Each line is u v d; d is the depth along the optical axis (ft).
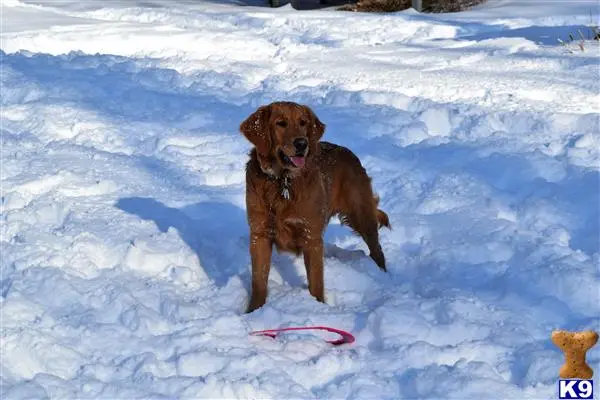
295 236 18.94
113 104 28.73
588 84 29.76
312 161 18.80
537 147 24.79
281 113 18.45
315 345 17.70
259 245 18.92
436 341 17.81
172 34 42.42
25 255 20.15
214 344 17.74
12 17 47.55
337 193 20.38
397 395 16.69
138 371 17.03
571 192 22.36
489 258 20.34
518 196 22.59
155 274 19.97
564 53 35.88
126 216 21.90
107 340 17.79
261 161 18.62
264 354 17.39
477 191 22.82
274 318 18.45
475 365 16.94
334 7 64.49
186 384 16.70
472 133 26.13
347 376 17.06
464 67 34.47
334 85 31.35
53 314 18.45
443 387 16.57
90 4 57.52
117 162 24.64
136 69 34.27
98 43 41.04
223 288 19.43
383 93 28.99
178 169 24.36
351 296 19.29
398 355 17.37
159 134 26.40
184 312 18.58
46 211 22.06
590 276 19.02
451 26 47.44
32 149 25.34
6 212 21.94
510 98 28.48
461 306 18.42
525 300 18.80
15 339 17.48
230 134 26.37
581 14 49.19
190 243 20.97
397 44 42.57
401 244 21.34
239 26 49.47
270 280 19.80
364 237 20.53
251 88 31.99
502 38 41.34
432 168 24.03
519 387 16.66
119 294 18.78
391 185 23.54
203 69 35.12
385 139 25.86
